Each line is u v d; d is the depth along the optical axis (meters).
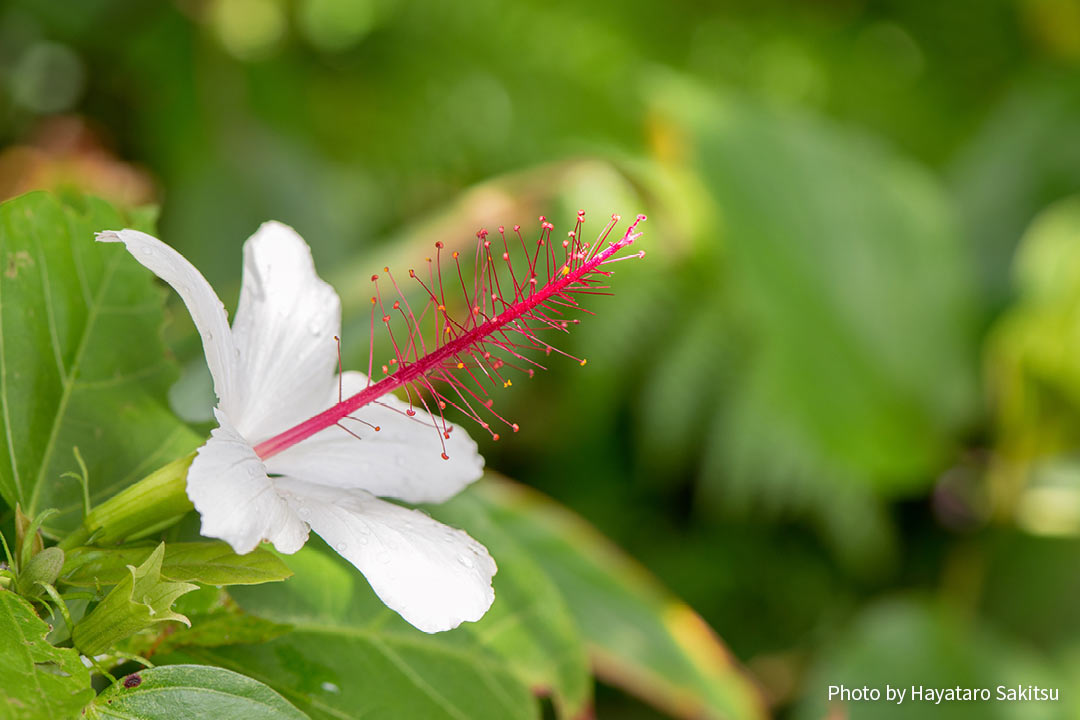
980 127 1.49
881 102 1.59
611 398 1.22
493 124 1.47
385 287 0.79
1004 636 1.05
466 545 0.55
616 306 1.14
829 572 1.20
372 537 0.54
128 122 1.31
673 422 1.18
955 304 1.12
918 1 1.60
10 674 0.50
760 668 1.11
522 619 0.61
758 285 1.05
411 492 0.57
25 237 0.56
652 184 1.01
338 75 1.48
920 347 1.09
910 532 1.23
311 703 0.56
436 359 0.57
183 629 0.56
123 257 0.58
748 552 1.21
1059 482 1.14
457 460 0.57
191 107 1.30
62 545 0.53
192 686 0.53
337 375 0.58
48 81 1.27
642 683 0.70
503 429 1.18
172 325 0.75
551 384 1.17
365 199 1.46
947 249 1.13
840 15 1.61
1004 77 1.61
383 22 1.47
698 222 1.05
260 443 0.56
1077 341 1.03
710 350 1.17
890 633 0.97
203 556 0.53
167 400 0.58
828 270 1.06
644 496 1.26
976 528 1.17
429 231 0.86
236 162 1.28
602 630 0.71
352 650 0.58
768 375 1.09
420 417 0.58
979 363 1.16
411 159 1.48
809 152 1.10
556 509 0.75
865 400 1.07
